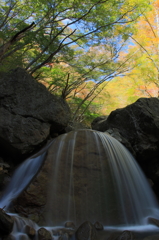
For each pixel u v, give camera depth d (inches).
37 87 257.9
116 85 693.3
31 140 234.4
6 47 269.1
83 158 212.5
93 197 199.0
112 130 285.7
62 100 283.9
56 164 203.0
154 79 578.2
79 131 234.4
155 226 185.3
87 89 679.7
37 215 179.3
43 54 390.0
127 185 217.6
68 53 436.1
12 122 232.7
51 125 258.5
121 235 152.0
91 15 392.2
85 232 153.7
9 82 252.4
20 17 444.1
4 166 232.8
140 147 270.2
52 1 367.9
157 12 585.9
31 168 220.5
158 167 267.4
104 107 722.8
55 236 156.7
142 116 280.2
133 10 458.6
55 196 190.9
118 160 226.8
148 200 229.1
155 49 612.4
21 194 185.0
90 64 525.3
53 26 390.9
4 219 145.3
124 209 202.5
